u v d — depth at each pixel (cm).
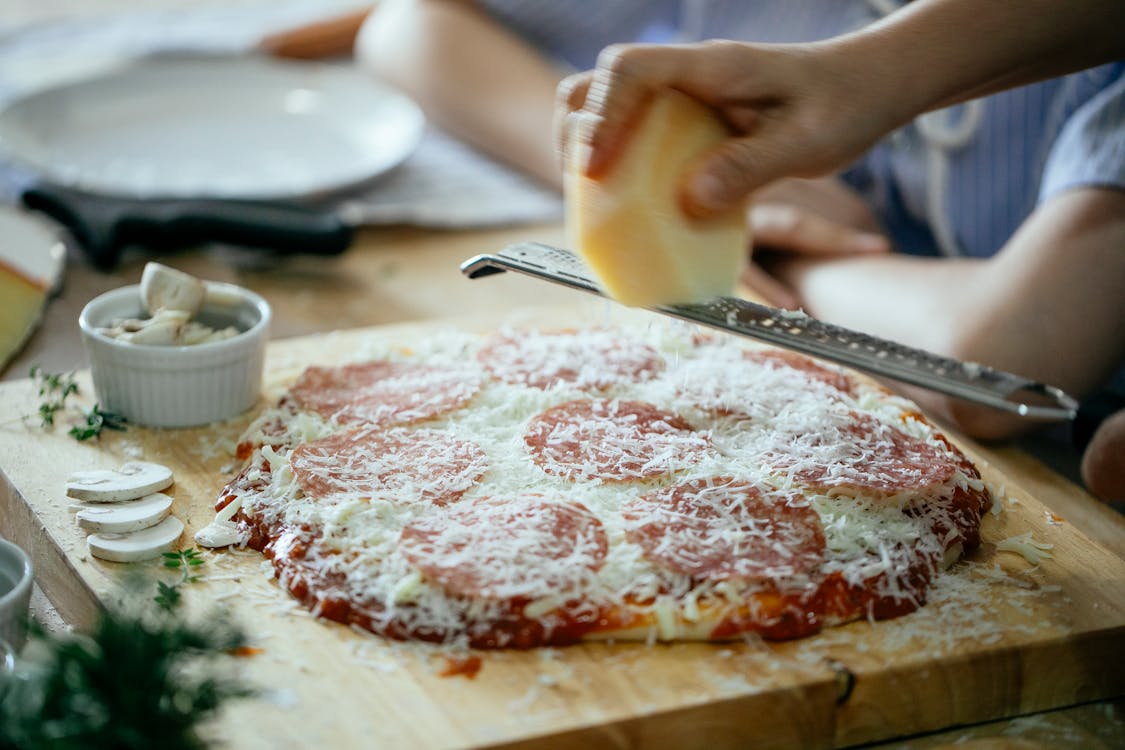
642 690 108
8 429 148
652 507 125
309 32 299
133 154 231
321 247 198
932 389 107
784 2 243
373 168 223
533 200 238
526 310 185
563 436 137
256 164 231
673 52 118
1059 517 138
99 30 314
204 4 375
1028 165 209
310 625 115
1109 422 153
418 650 112
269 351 171
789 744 111
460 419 144
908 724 114
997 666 115
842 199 230
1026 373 170
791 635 115
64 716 88
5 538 143
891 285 191
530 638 112
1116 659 119
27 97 233
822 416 142
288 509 126
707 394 147
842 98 124
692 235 121
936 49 128
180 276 155
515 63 259
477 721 104
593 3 273
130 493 132
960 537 128
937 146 216
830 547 122
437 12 270
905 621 118
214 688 92
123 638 89
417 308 199
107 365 147
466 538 119
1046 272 172
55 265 197
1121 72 190
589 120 117
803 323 122
